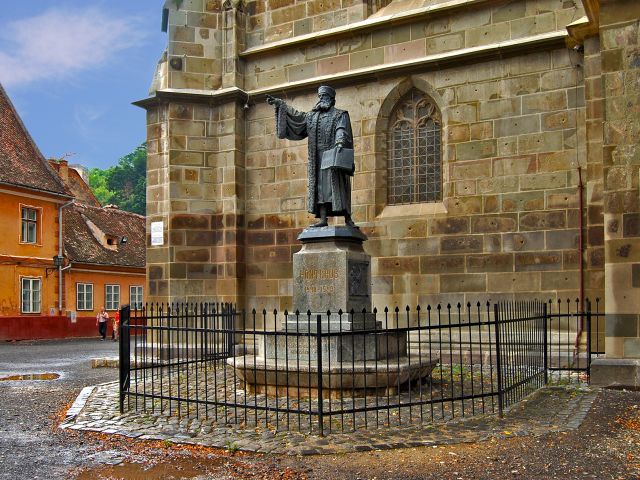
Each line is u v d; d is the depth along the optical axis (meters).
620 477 6.22
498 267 14.52
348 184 11.14
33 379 14.47
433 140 15.70
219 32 17.61
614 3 11.54
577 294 13.74
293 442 7.52
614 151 11.36
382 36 16.09
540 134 14.30
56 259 36.94
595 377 11.03
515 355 10.94
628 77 11.38
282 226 17.00
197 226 17.23
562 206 14.00
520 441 7.46
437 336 14.98
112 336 37.72
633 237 11.12
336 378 9.59
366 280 10.85
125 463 7.01
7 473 6.71
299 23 17.17
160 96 17.06
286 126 11.28
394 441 7.46
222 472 6.62
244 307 17.22
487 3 14.88
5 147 35.66
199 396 10.52
